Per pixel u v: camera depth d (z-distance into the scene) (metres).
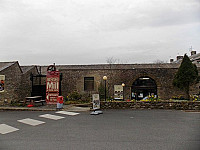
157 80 16.72
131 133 6.38
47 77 14.21
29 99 14.08
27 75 16.92
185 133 6.35
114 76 17.30
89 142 5.43
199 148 4.86
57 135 6.19
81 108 12.74
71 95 16.41
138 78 17.28
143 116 9.69
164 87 16.56
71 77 17.80
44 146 5.12
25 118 9.25
